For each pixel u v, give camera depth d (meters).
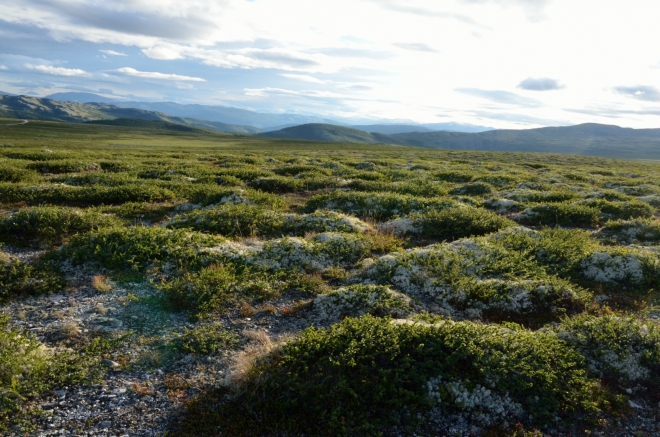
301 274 12.42
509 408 7.16
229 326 9.55
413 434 6.67
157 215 19.84
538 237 15.86
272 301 10.93
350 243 14.80
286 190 28.47
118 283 11.30
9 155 40.69
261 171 34.41
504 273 12.39
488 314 10.59
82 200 21.39
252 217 17.45
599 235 17.97
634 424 7.03
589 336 8.80
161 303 10.31
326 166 44.38
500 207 24.00
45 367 7.53
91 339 8.71
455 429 6.79
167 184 26.00
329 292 10.77
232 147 99.12
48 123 156.75
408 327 8.43
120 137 116.19
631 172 55.28
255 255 13.20
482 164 57.78
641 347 8.48
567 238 15.80
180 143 105.38
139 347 8.55
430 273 12.16
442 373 7.51
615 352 8.34
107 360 8.02
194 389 7.42
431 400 7.05
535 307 10.77
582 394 7.36
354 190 28.27
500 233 16.36
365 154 80.75
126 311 9.89
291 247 13.74
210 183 28.45
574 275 12.84
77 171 32.53
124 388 7.35
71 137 100.56
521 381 7.38
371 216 20.62
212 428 6.49
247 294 11.02
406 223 18.39
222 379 7.61
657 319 10.37
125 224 17.84
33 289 10.60
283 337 8.98
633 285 12.14
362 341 7.92
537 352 7.98
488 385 7.43
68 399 7.00
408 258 12.98
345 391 7.07
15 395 6.81
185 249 13.03
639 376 7.98
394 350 7.84
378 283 11.90
